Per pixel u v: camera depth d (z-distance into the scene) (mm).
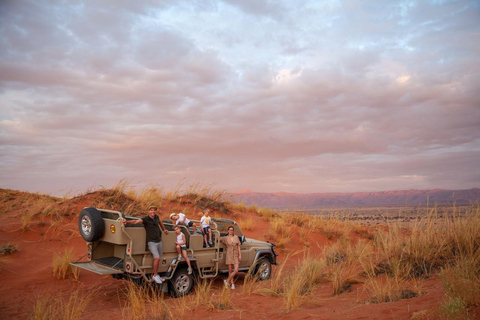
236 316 6184
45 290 8609
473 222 8391
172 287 8438
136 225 8281
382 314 5328
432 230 8734
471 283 5203
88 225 8305
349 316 5496
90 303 7836
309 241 17750
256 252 10570
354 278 8062
